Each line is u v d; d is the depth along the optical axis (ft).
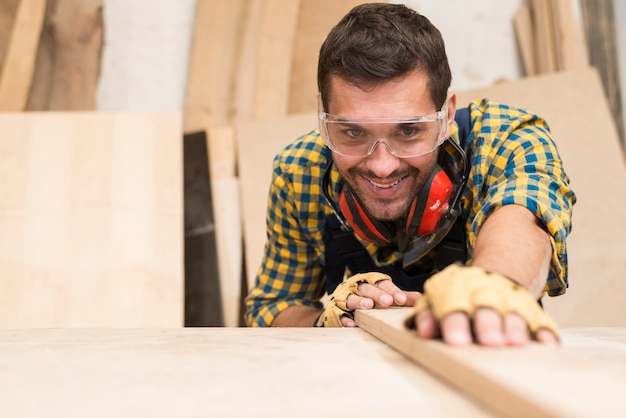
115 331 4.19
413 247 4.90
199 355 2.93
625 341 3.45
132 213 10.29
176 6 12.01
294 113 11.38
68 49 11.32
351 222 4.94
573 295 9.55
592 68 10.53
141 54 11.93
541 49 11.43
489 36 11.91
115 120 10.92
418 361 2.60
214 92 11.33
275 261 6.11
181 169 10.64
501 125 4.81
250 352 3.02
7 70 11.06
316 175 5.37
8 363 2.75
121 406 2.03
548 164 4.52
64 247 10.04
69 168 10.57
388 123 4.33
